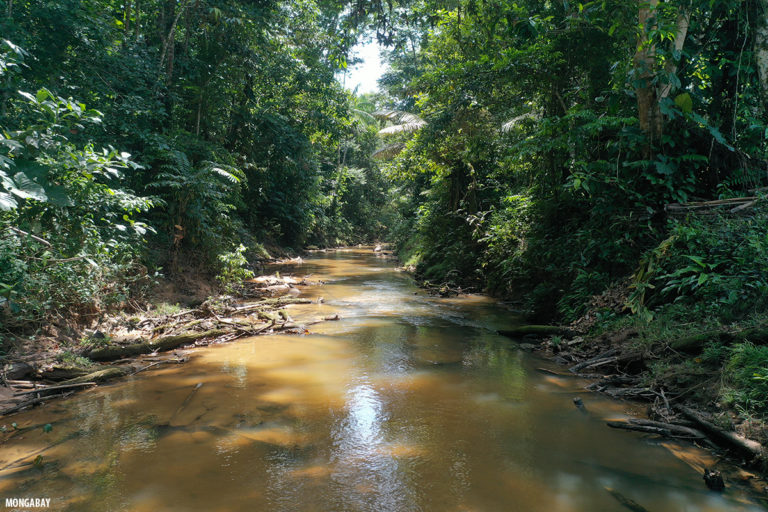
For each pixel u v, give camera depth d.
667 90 6.85
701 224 5.60
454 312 8.94
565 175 9.52
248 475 2.96
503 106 10.51
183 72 11.85
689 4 6.65
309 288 12.05
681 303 5.30
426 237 15.77
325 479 2.93
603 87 8.52
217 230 10.53
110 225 6.83
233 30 12.44
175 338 6.18
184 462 3.12
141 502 2.63
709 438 3.53
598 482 2.94
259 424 3.76
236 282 10.91
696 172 6.91
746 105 7.48
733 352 4.07
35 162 5.20
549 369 5.36
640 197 6.63
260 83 16.45
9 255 4.74
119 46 9.51
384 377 5.02
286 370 5.24
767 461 3.04
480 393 4.56
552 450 3.37
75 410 4.03
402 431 3.67
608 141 7.49
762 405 3.45
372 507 2.62
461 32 10.48
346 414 3.99
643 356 4.88
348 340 6.69
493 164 13.73
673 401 4.12
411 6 11.17
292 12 16.23
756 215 5.17
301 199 23.52
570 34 8.27
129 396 4.38
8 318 5.01
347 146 34.09
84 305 6.10
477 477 2.98
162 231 9.52
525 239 9.76
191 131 12.30
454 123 11.40
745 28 6.87
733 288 4.69
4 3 7.02
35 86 7.38
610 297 6.34
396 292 11.55
